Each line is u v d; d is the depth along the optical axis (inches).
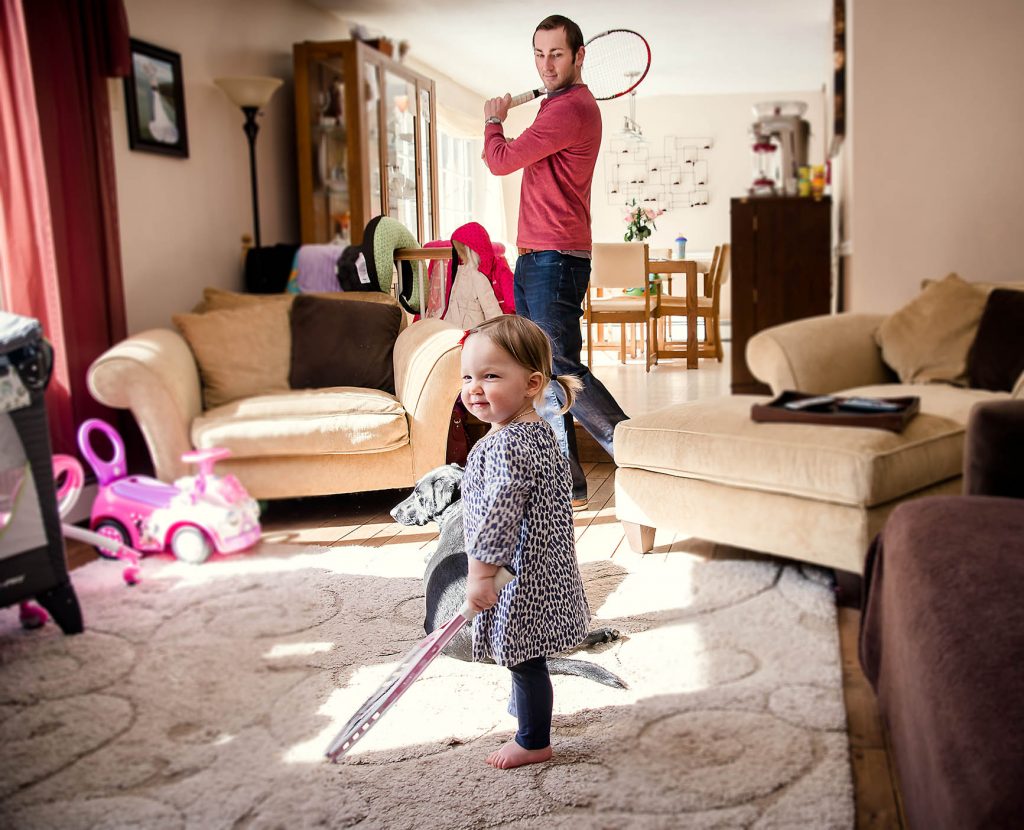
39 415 83.2
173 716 68.6
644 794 55.1
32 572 82.7
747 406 102.3
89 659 80.0
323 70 201.0
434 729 65.1
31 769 61.4
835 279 212.5
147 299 160.9
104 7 138.7
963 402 105.1
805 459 86.7
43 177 126.7
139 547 109.7
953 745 35.8
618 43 153.2
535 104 383.9
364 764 60.4
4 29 122.3
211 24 179.0
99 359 116.0
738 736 61.9
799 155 189.0
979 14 155.9
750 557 101.3
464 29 261.6
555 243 119.6
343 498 138.3
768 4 243.1
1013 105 156.6
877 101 161.3
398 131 223.1
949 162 159.9
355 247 155.3
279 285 176.7
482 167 376.5
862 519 83.7
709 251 405.4
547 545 58.1
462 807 54.6
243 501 110.3
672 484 98.3
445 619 77.8
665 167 404.5
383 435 117.0
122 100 153.8
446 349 120.3
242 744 63.7
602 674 70.7
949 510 58.1
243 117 190.1
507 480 56.4
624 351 278.5
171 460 117.7
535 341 59.7
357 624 85.4
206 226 177.3
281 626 85.3
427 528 118.3
